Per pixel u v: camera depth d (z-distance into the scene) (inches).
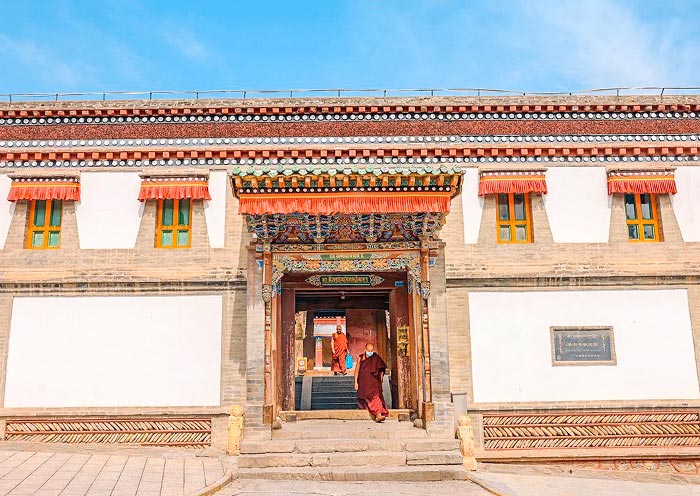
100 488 339.9
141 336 502.3
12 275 510.9
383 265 487.5
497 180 527.2
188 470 394.3
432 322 476.4
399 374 508.7
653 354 505.0
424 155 536.1
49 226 529.7
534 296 513.3
